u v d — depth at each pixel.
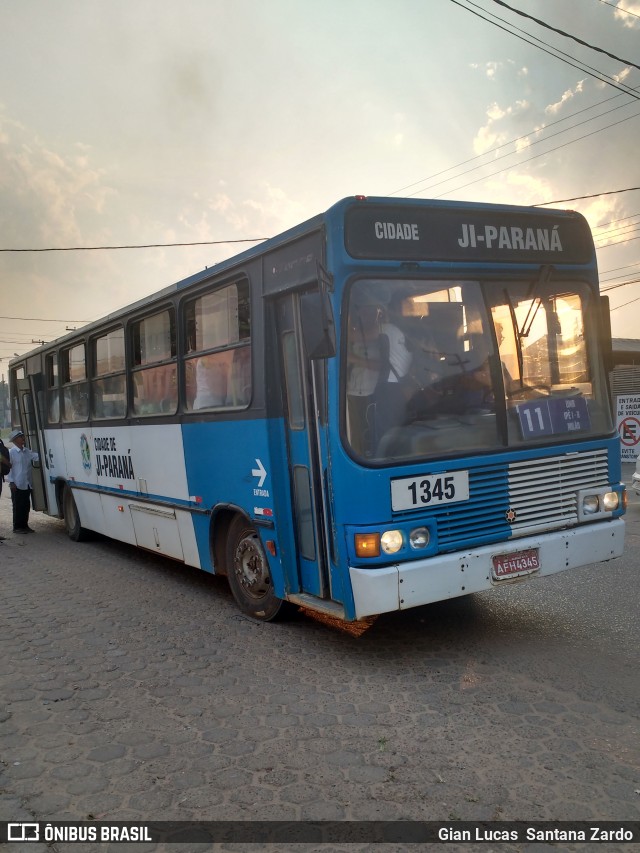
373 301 4.99
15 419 14.10
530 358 5.49
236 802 3.42
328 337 4.72
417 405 5.02
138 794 3.52
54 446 11.66
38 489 12.62
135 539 8.85
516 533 5.25
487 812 3.26
